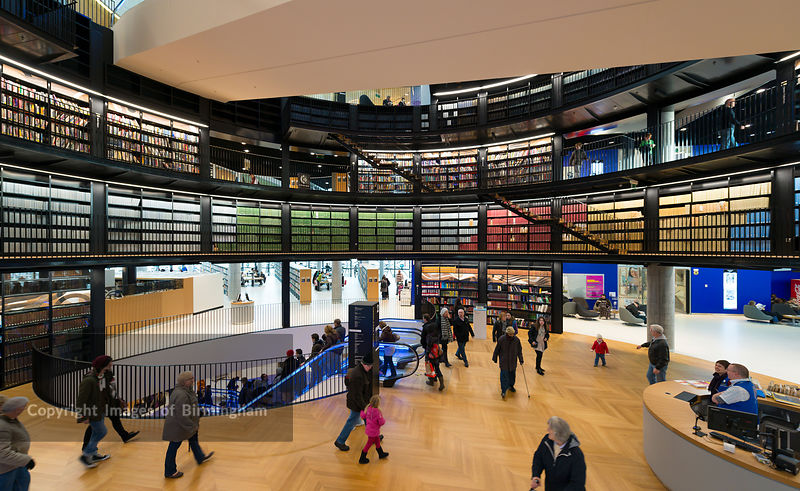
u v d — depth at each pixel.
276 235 14.36
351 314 6.64
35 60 7.85
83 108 9.05
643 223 11.20
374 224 16.05
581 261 12.09
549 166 13.51
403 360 8.37
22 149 7.43
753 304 15.30
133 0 10.81
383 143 14.66
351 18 5.99
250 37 6.82
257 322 13.98
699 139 10.92
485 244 14.98
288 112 12.85
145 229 10.85
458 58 7.18
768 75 8.90
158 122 10.73
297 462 4.86
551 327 13.27
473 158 15.20
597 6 5.41
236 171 13.65
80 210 9.45
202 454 4.77
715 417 3.83
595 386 7.92
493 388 7.79
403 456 5.07
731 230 9.05
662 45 6.42
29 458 3.42
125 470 4.56
